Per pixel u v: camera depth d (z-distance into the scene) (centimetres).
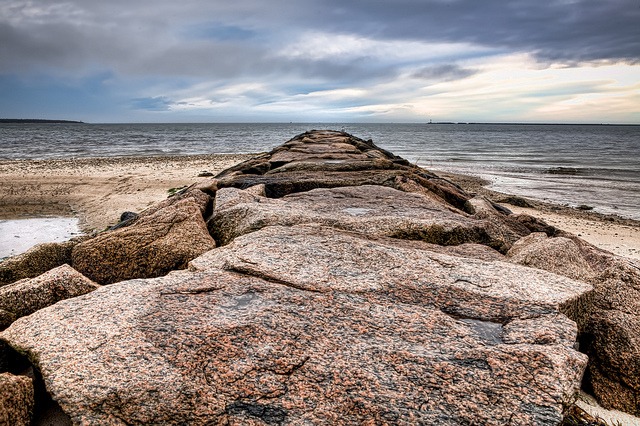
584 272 739
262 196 1256
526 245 870
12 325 518
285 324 504
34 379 482
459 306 556
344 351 464
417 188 1391
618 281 699
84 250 837
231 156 5894
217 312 527
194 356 450
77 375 426
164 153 6906
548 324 515
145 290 584
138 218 1125
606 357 609
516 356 454
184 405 404
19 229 2186
